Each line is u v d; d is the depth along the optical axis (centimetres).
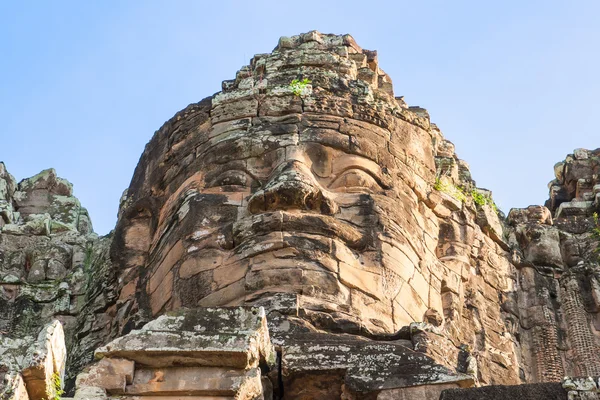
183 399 1622
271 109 2316
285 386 1791
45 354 1572
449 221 2394
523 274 2503
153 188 2392
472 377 1752
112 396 1620
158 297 2180
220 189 2216
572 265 2562
